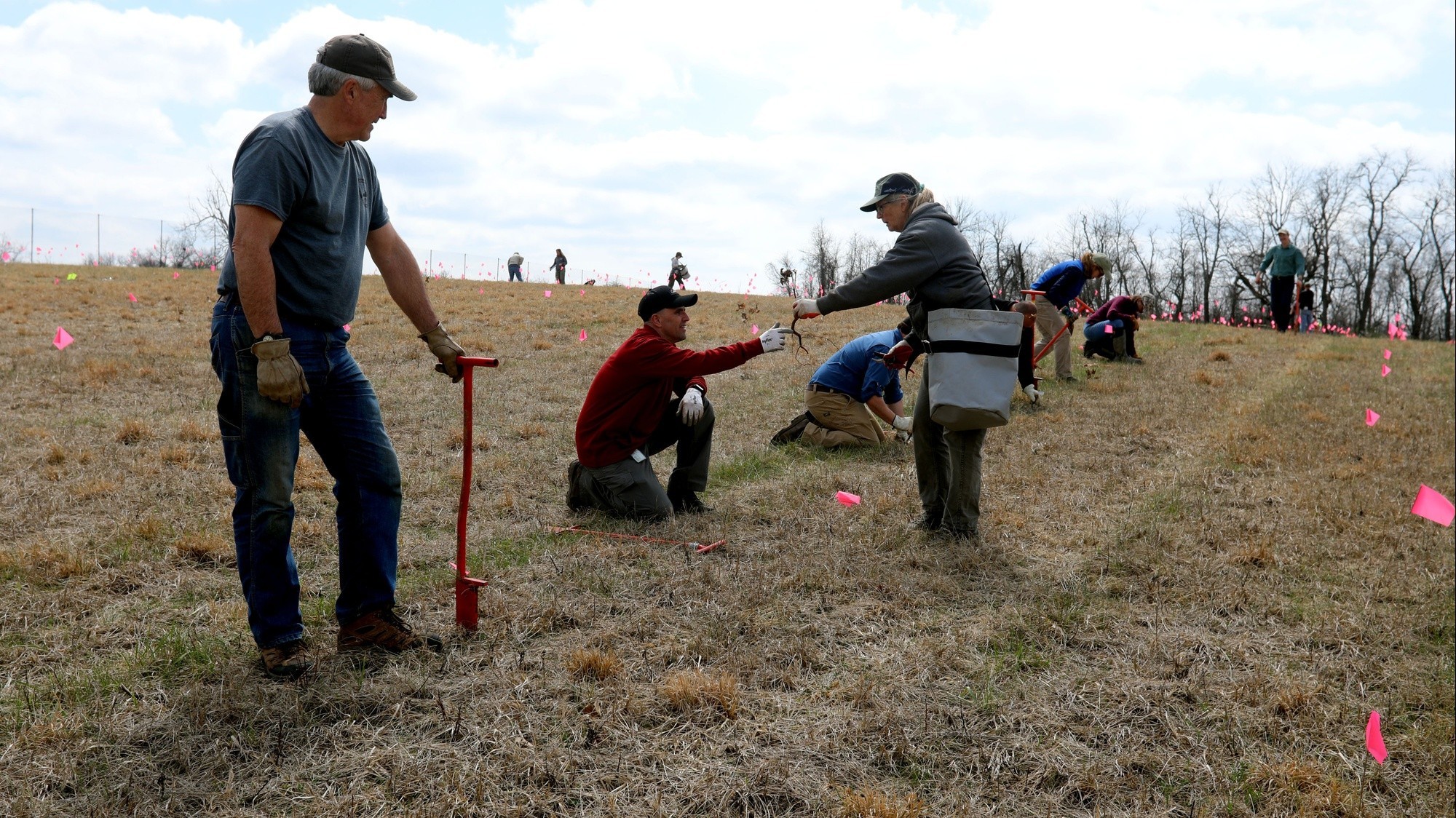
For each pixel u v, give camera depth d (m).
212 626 3.78
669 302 5.31
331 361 3.35
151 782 2.68
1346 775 2.97
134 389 9.36
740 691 3.35
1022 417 8.99
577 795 2.72
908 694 3.37
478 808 2.61
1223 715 3.28
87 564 4.32
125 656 3.45
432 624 3.84
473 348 13.82
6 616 3.76
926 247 4.75
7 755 2.76
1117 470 7.02
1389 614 4.25
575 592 4.28
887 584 4.41
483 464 6.89
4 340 12.49
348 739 2.94
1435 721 3.31
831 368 7.82
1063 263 10.94
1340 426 8.69
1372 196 54.16
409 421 8.47
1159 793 2.85
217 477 6.14
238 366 3.12
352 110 3.22
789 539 5.19
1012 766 2.96
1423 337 56.91
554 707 3.18
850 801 2.67
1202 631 4.06
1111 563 4.86
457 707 3.14
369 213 3.54
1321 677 3.62
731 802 2.71
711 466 6.98
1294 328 19.94
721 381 11.28
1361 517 5.82
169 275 26.16
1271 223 56.25
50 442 6.92
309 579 4.40
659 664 3.55
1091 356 13.15
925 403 5.21
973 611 4.22
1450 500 6.16
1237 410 9.43
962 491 5.13
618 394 5.45
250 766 2.78
